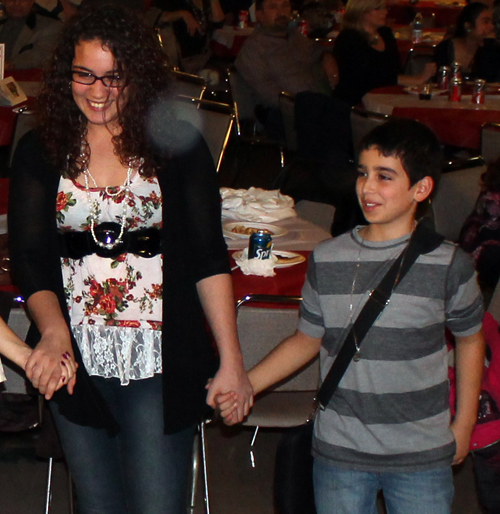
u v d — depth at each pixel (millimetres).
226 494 3135
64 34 1860
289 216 3457
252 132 6719
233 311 1951
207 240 1941
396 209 1922
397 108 5383
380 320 1924
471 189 3768
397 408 1934
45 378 1750
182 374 1931
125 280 1934
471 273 1947
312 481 2098
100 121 1859
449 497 1984
